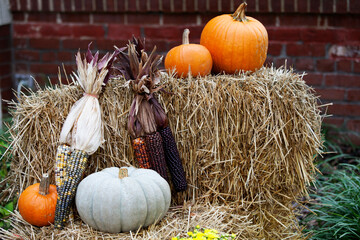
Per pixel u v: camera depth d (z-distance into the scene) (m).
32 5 5.32
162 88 3.16
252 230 3.10
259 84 3.15
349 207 3.58
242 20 3.39
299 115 3.16
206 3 5.11
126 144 3.20
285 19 5.12
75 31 5.39
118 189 2.81
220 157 3.23
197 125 3.17
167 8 5.15
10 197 3.51
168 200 2.97
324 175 4.63
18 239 2.89
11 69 5.55
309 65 5.18
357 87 5.15
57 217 2.93
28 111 3.13
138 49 3.20
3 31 5.38
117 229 2.85
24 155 3.18
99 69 3.13
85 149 2.99
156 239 2.74
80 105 3.05
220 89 3.13
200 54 3.27
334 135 5.22
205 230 2.68
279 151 3.20
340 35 5.09
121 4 5.21
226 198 3.26
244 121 3.15
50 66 5.49
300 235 3.44
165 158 3.19
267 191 3.26
